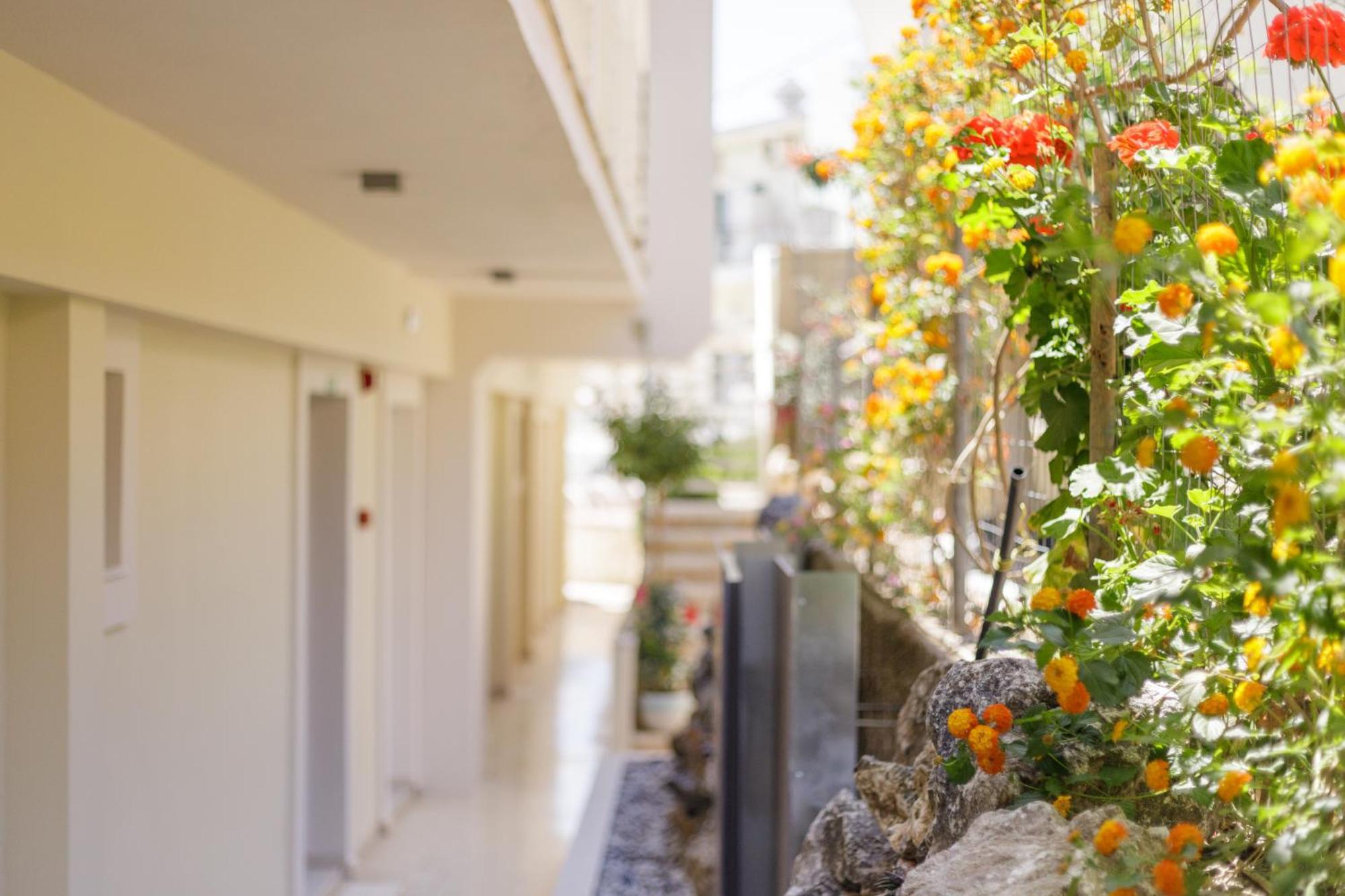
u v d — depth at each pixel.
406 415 8.64
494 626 12.18
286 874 6.11
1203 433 1.52
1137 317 1.67
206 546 5.00
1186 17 2.18
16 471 3.58
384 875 7.10
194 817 4.89
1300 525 1.32
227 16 2.84
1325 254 1.58
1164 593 1.49
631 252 7.30
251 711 5.58
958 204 3.46
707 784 6.81
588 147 4.77
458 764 8.83
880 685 3.46
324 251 5.98
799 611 3.08
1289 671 1.48
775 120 16.73
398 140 4.12
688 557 14.45
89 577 3.71
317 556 6.98
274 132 4.00
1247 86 2.46
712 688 6.75
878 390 4.57
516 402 12.84
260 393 5.68
